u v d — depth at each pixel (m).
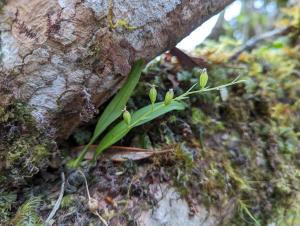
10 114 0.12
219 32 0.32
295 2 0.32
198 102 0.18
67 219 0.13
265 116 0.20
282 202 0.17
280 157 0.19
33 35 0.11
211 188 0.16
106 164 0.15
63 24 0.11
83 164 0.15
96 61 0.12
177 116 0.17
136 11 0.12
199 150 0.16
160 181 0.15
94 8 0.11
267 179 0.18
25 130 0.12
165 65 0.19
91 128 0.16
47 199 0.13
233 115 0.19
